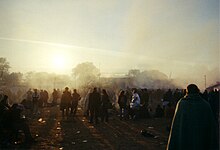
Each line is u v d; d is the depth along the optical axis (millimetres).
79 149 8648
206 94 13859
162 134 11703
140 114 18047
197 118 4629
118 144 9469
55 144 9359
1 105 9977
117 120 17062
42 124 14602
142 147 9000
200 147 4578
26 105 21781
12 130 9305
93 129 12992
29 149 8438
